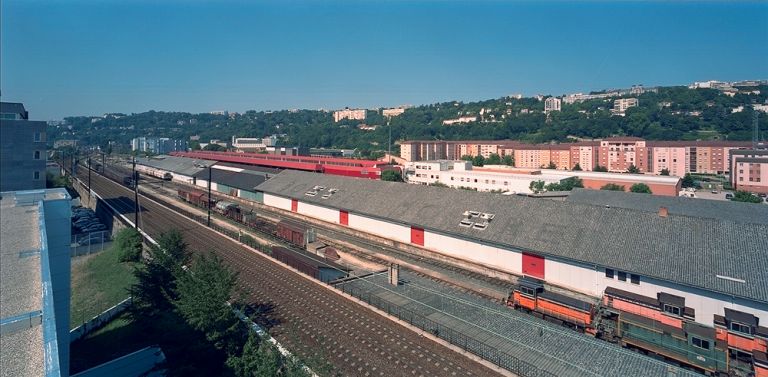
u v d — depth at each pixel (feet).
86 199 317.01
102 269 173.88
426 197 188.75
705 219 118.52
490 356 86.48
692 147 480.64
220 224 231.50
